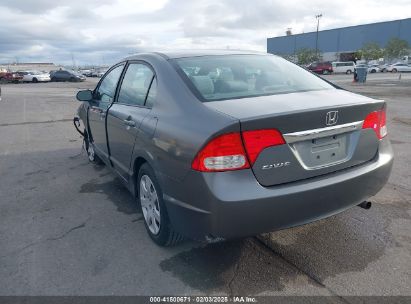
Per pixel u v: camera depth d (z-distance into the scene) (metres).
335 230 3.45
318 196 2.61
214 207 2.41
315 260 3.00
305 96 2.93
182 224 2.71
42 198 4.46
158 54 3.58
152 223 3.30
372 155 3.03
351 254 3.06
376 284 2.69
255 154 2.43
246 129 2.39
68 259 3.11
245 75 3.29
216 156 2.40
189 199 2.57
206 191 2.43
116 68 4.48
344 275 2.80
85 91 4.84
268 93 3.00
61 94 22.92
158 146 2.88
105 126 4.35
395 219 3.66
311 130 2.57
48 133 8.73
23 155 6.58
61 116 11.76
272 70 3.52
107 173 5.36
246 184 2.42
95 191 4.65
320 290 2.64
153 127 3.00
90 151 5.84
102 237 3.47
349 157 2.84
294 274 2.83
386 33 71.19
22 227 3.71
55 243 3.38
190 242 3.32
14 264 3.05
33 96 21.20
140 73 3.69
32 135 8.52
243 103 2.69
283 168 2.52
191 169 2.51
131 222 3.77
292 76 3.50
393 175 4.91
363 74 26.16
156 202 3.18
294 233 3.41
